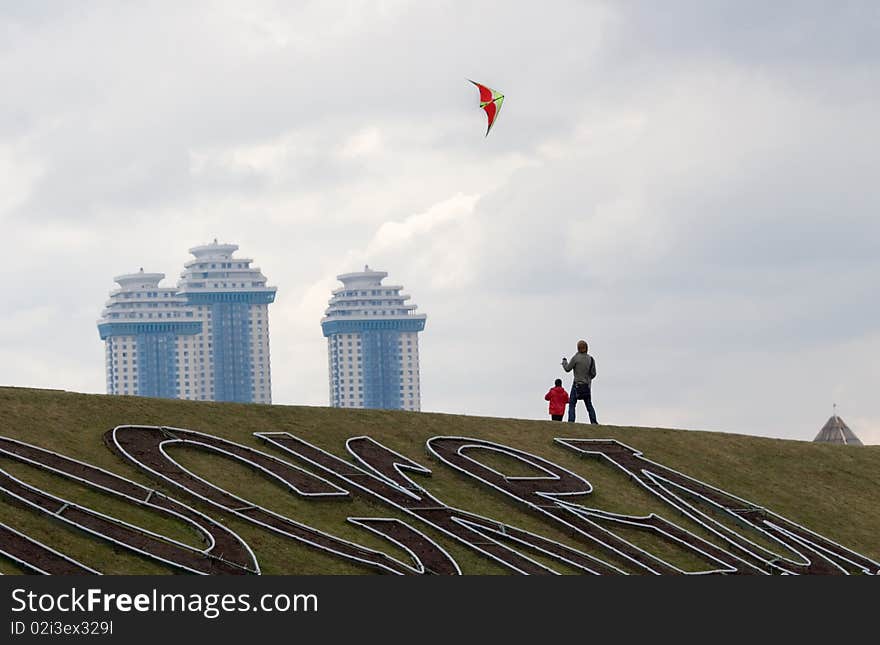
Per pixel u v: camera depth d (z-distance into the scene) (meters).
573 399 66.00
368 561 46.12
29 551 41.06
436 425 61.50
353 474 53.97
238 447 54.06
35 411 52.78
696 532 56.31
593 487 58.19
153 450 51.75
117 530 44.19
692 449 65.50
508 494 54.91
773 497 62.28
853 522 61.59
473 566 48.06
